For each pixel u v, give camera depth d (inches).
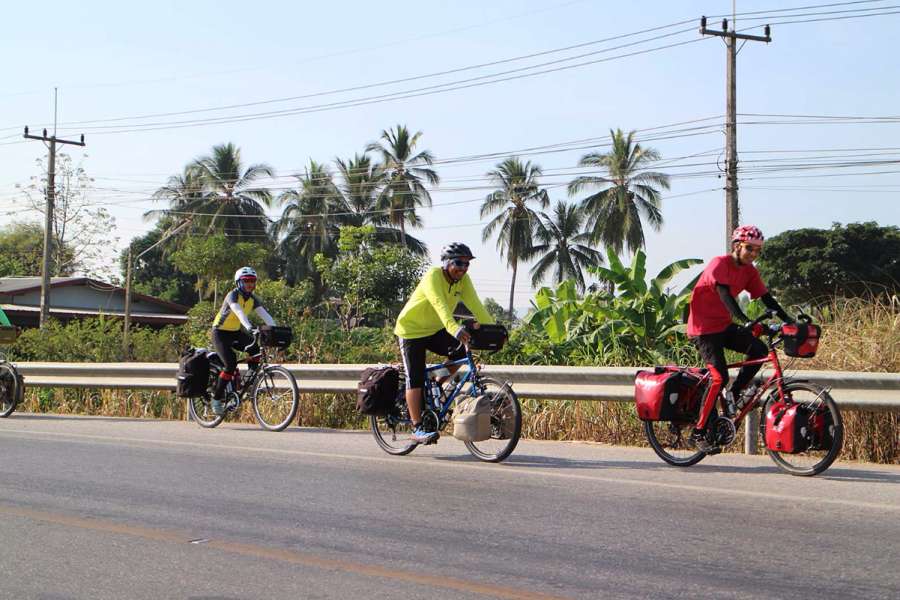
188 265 2050.9
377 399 332.5
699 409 301.4
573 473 293.9
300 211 2556.6
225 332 433.7
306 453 343.9
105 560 197.2
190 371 437.7
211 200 2502.5
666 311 469.4
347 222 2529.5
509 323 533.3
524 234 2476.6
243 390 436.5
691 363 432.8
